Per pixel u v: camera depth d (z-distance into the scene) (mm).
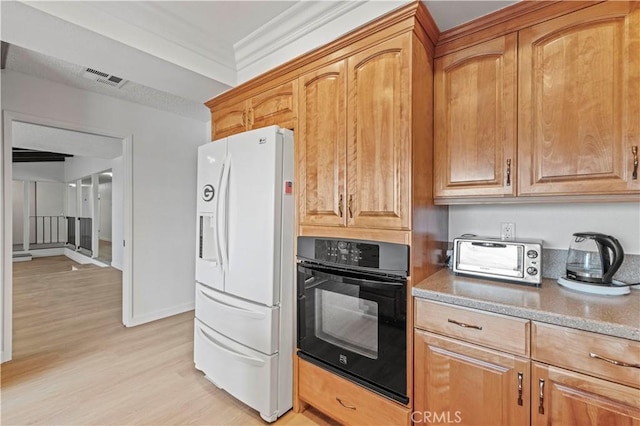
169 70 2059
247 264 1887
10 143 2488
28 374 2289
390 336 1484
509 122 1487
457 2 1434
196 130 3844
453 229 1966
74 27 1582
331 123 1738
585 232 1545
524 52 1448
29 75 2582
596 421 1043
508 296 1322
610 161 1271
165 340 2908
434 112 1694
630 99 1229
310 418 1844
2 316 2436
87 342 2846
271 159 1785
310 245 1792
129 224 3264
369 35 1580
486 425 1260
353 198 1642
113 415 1850
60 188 9094
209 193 2158
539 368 1146
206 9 1800
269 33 2012
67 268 6184
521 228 1758
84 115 2926
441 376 1365
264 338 1797
